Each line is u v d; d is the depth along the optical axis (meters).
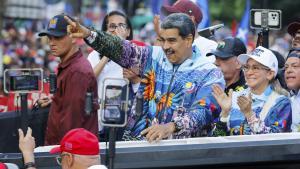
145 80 12.30
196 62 12.13
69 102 12.77
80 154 9.97
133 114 12.21
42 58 33.34
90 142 10.01
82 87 12.77
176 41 11.98
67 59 12.95
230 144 10.38
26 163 10.47
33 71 11.34
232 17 53.31
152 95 12.20
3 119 13.37
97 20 54.22
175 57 12.05
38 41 37.44
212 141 10.50
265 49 12.37
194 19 14.94
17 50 37.12
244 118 12.05
